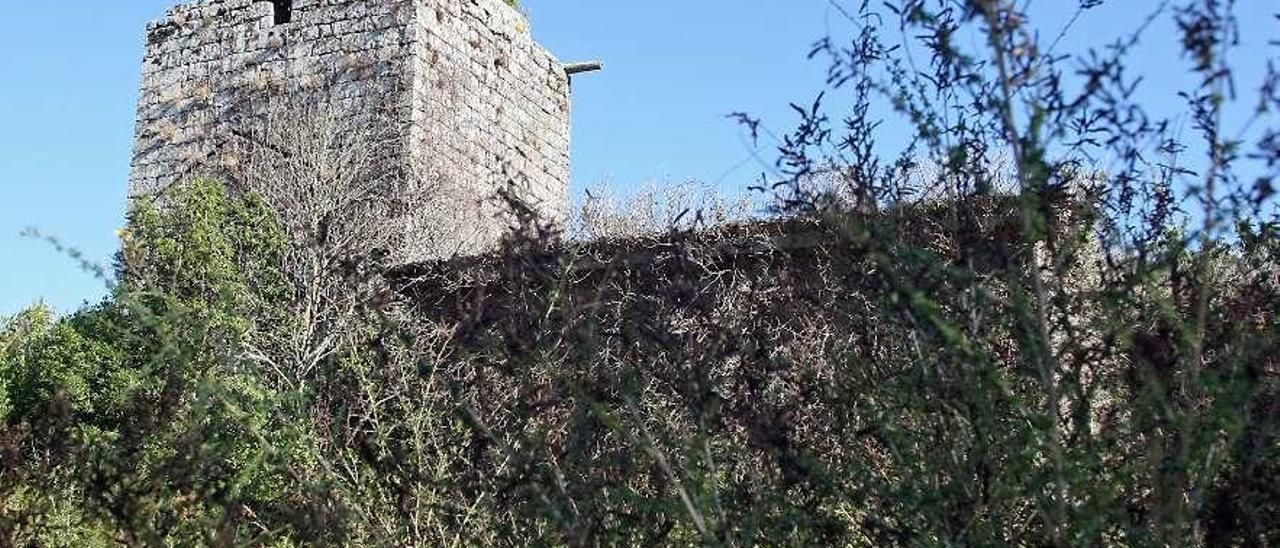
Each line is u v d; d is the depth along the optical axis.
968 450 3.04
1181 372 2.92
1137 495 3.15
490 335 3.59
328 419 4.51
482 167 21.72
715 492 3.13
